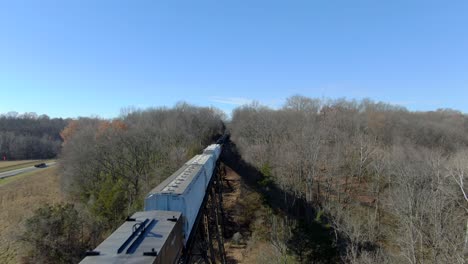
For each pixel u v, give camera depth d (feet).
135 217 47.60
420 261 83.97
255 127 253.65
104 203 120.98
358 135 199.41
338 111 271.69
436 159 136.98
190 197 61.21
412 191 100.22
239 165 209.26
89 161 166.50
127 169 165.68
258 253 122.93
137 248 35.81
